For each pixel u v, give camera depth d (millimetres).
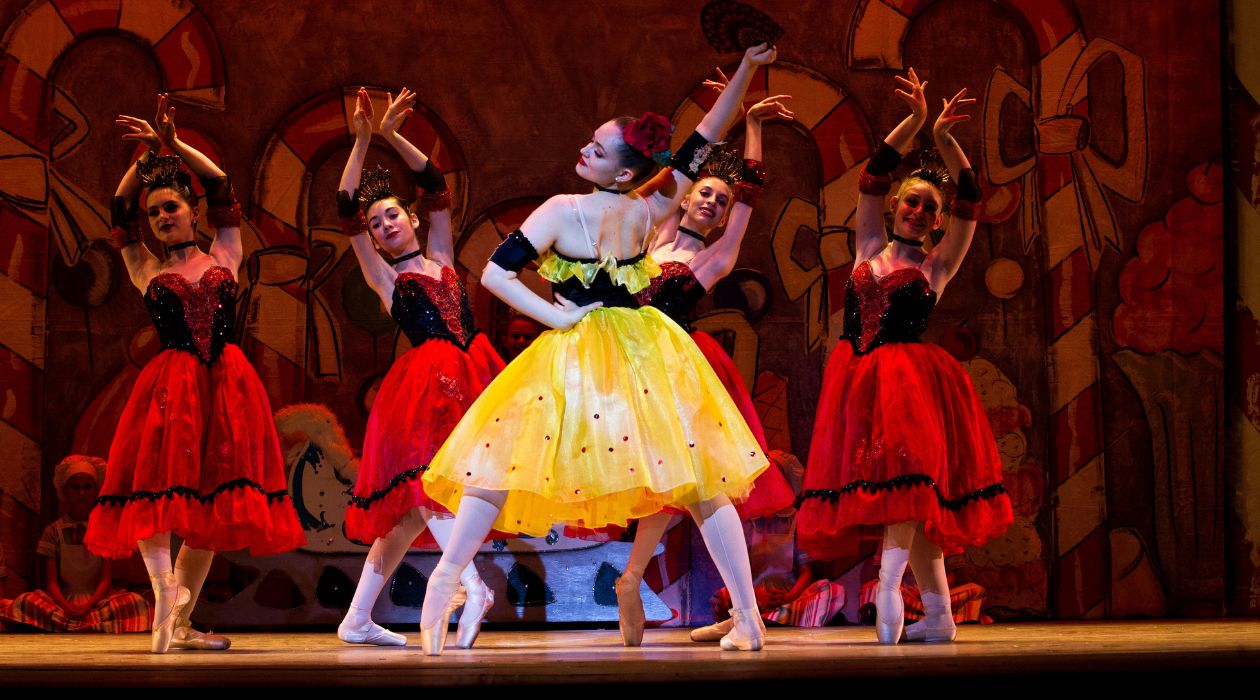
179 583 7930
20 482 9898
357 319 10266
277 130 10258
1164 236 10516
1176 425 10430
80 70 10172
